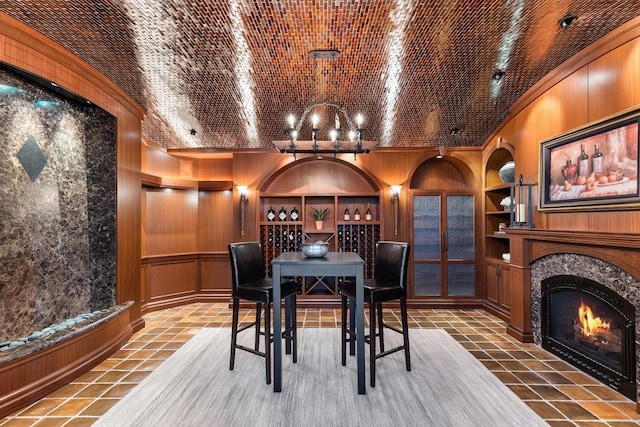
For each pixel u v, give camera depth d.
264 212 5.86
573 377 2.88
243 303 5.38
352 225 5.69
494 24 2.59
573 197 3.04
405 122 4.55
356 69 3.28
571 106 3.11
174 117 4.35
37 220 2.82
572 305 3.20
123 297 3.70
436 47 2.90
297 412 2.35
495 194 5.31
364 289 2.79
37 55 2.57
